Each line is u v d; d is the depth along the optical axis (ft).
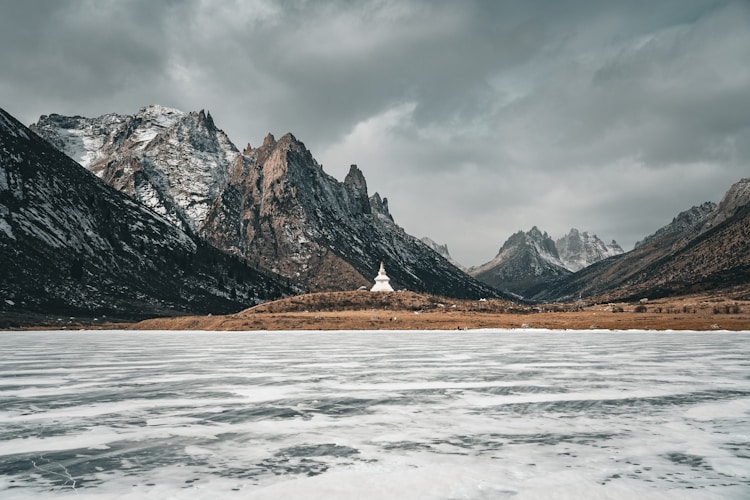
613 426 83.30
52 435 78.84
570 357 192.44
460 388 120.57
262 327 496.64
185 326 532.73
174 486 56.95
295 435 78.18
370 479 58.75
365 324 496.64
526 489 55.36
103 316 628.28
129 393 115.55
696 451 69.26
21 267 638.12
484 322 505.66
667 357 190.70
